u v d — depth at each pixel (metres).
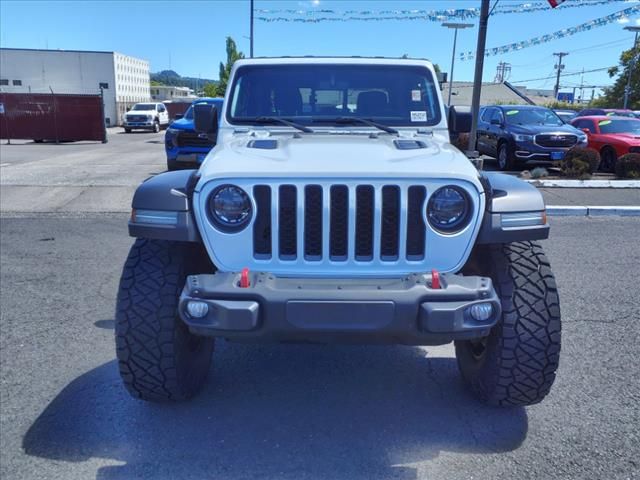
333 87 4.47
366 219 3.05
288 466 3.07
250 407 3.68
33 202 10.95
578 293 5.89
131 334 3.21
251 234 3.03
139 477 2.97
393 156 3.30
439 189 3.04
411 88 4.50
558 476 2.97
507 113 15.73
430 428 3.43
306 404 3.72
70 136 27.66
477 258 3.54
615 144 15.21
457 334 2.85
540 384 3.26
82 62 48.47
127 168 15.52
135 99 55.16
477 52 12.26
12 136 27.34
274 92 4.49
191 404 3.70
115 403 3.68
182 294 2.91
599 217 10.24
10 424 3.43
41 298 5.68
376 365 4.31
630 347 4.53
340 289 2.84
